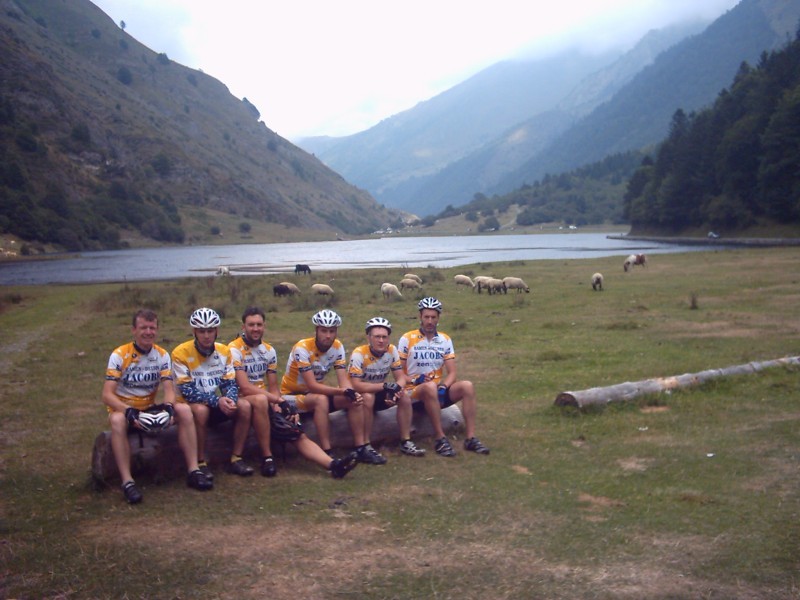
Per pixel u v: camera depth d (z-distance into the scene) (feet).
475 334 58.44
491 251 299.79
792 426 27.22
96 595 14.87
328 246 466.29
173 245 497.87
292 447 25.22
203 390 23.21
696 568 15.81
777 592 14.70
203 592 14.94
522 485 21.89
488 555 16.67
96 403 35.60
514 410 32.14
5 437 28.91
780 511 18.99
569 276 123.95
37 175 438.40
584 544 17.22
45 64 612.70
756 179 272.51
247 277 155.43
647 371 39.34
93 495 21.44
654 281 104.73
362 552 16.92
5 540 17.93
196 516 19.52
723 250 192.34
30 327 70.69
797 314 61.41
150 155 648.38
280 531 18.30
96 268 224.53
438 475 23.11
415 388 26.32
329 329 24.89
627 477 22.36
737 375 35.29
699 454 24.45
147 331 22.16
